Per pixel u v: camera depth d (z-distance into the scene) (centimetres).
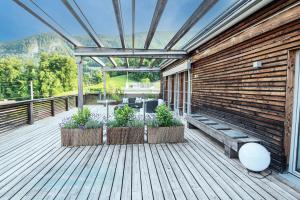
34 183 271
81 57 626
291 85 296
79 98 626
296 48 282
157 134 446
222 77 499
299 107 292
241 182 277
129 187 262
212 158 362
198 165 331
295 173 293
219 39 500
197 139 486
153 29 416
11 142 461
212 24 429
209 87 579
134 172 304
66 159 354
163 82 1321
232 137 358
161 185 267
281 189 259
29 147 423
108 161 345
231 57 455
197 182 275
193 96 719
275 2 314
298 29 276
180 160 352
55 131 578
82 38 582
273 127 322
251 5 327
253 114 375
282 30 303
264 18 340
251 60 382
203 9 316
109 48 620
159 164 334
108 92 1480
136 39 536
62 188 259
